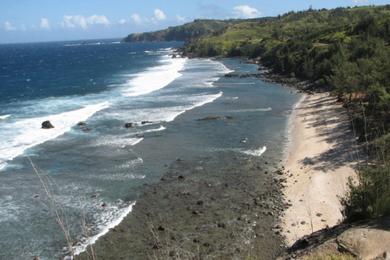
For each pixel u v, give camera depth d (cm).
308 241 1012
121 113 4853
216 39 16375
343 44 7319
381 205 980
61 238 2028
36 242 1998
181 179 2762
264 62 10650
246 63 11250
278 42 12256
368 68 4544
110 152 3378
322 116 4275
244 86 6912
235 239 1975
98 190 2600
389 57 4719
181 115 4697
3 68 12812
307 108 4838
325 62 6750
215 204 2380
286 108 4975
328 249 854
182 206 2361
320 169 2789
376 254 800
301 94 5941
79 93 6569
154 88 6831
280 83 7144
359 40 7106
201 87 6838
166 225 2136
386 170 1014
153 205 2381
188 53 15712
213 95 6006
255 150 3359
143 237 2023
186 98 5800
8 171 2962
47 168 3020
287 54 8925
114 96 6138
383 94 3278
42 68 12400
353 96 4428
